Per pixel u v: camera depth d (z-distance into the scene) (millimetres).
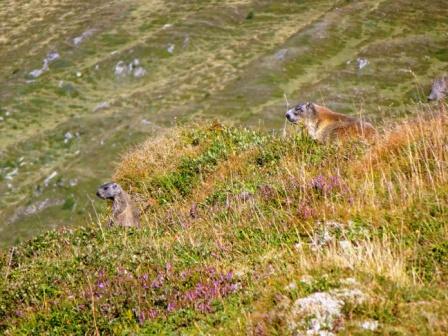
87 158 102250
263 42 144500
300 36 136000
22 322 9938
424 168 12062
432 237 9273
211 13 161375
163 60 142125
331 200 11453
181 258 10734
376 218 10336
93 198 91438
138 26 162625
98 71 140625
